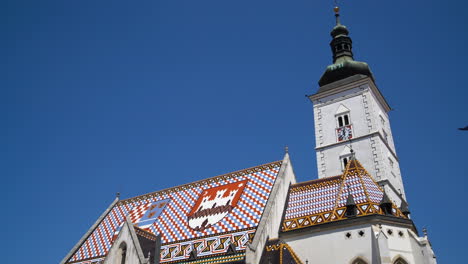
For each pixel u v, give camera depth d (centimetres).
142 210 6925
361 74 7631
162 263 5416
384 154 6812
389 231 4803
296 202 5775
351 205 4994
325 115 7450
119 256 5203
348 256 4744
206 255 5203
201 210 6081
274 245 5034
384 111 7862
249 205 5697
